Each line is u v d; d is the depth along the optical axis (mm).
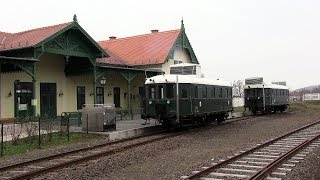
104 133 19031
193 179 9391
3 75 23719
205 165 11305
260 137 18703
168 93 21391
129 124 23938
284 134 18703
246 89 39406
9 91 24047
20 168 11523
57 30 23703
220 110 26547
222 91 27172
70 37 25047
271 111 41562
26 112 25016
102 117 19703
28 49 22484
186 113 21719
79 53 25734
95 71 27266
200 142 17328
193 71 24594
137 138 18688
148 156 13617
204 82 24094
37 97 25984
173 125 22312
